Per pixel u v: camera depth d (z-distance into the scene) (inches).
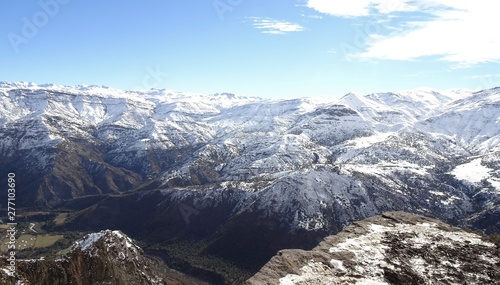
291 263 1090.7
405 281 1050.1
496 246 1296.8
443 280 1061.1
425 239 1347.2
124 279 4328.3
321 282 1010.1
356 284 1011.3
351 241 1301.7
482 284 1045.8
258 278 996.6
